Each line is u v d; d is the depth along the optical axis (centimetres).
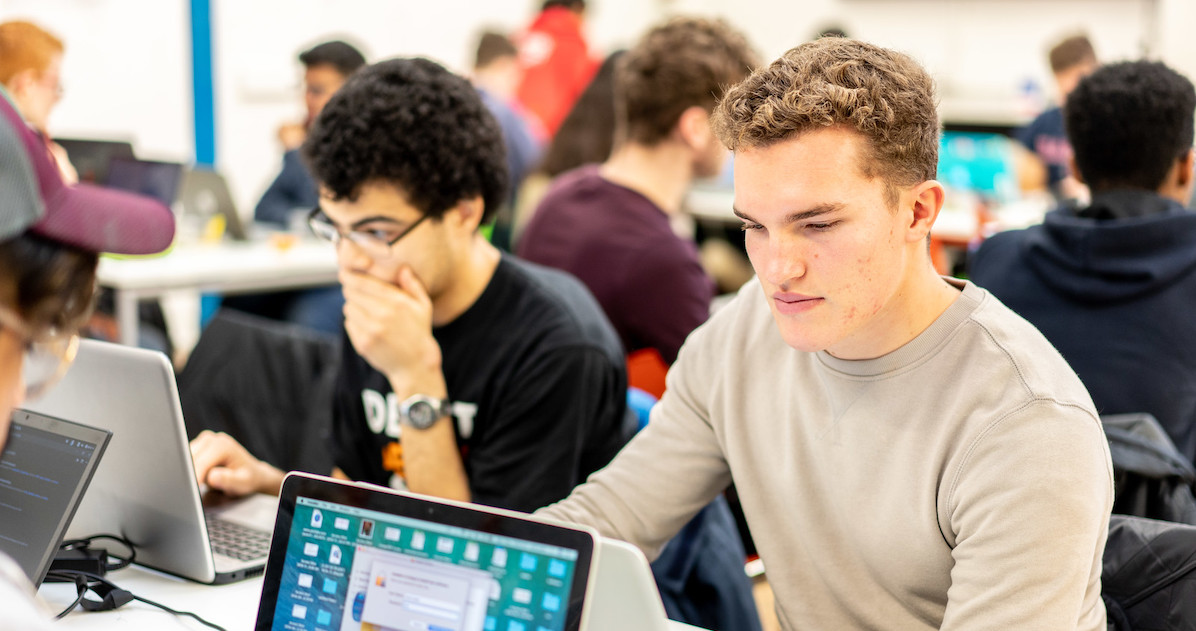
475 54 567
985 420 109
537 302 167
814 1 823
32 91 355
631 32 847
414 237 156
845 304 106
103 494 140
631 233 246
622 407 172
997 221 401
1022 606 102
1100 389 188
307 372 205
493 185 164
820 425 124
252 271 381
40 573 117
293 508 104
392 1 666
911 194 107
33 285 72
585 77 660
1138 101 194
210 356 212
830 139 102
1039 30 720
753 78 110
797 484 126
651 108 245
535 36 655
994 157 496
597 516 135
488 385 165
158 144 559
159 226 82
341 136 150
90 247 76
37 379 80
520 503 158
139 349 130
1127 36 686
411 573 98
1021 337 114
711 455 140
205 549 133
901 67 107
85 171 411
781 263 105
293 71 615
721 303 317
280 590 103
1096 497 103
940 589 118
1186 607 121
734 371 134
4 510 122
